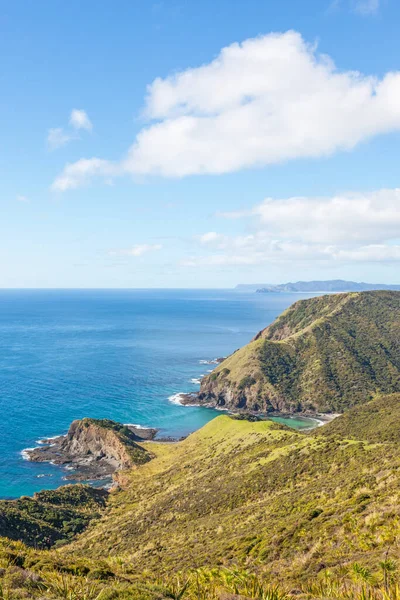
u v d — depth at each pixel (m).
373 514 26.00
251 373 149.38
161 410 133.00
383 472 39.03
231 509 49.75
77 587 14.23
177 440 108.19
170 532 47.91
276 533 31.88
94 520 62.66
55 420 115.69
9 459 91.94
